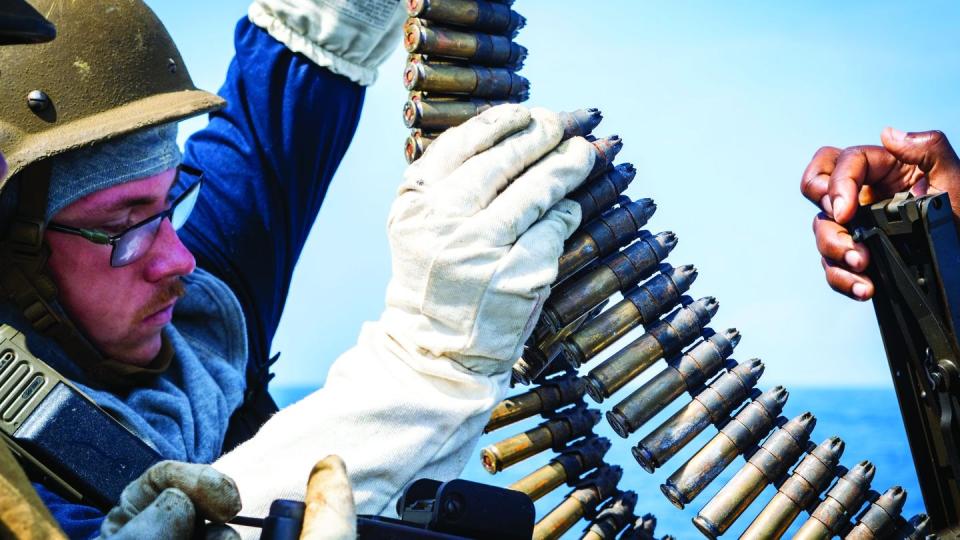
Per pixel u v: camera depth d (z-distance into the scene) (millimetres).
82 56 1645
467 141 1741
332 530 900
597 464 2119
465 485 1109
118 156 1675
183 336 2066
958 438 1873
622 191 1975
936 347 1868
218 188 2252
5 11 896
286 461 1571
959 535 1944
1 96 1585
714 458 1979
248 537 1507
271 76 2320
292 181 2311
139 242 1738
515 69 2176
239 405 2150
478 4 2033
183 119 1698
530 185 1728
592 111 1936
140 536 939
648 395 2012
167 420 1811
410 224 1664
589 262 1937
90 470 1394
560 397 2094
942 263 1841
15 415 1382
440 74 1979
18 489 833
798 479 1990
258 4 2379
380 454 1590
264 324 2283
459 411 1657
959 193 1961
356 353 1739
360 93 2447
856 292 1951
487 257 1646
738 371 2062
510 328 1689
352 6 2324
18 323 1659
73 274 1700
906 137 1976
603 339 1972
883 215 1910
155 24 1777
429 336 1665
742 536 1975
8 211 1604
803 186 2053
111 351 1788
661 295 2031
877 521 1944
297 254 2395
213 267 2205
